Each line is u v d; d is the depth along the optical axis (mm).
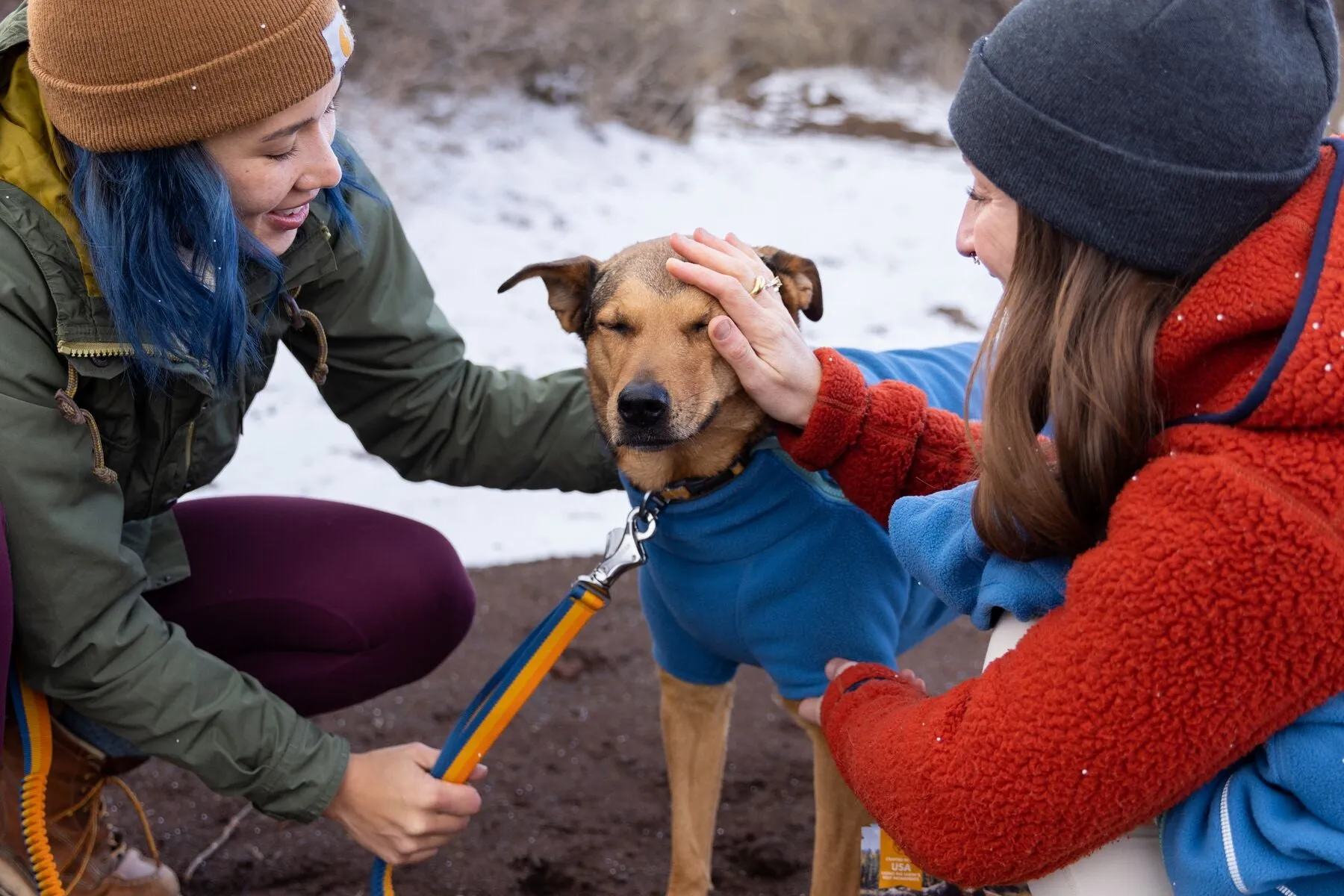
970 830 1734
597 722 3486
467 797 2270
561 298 2883
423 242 6797
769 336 2221
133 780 3186
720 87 10219
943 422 2262
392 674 2781
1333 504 1501
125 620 2207
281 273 2283
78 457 2115
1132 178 1573
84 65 1913
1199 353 1600
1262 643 1520
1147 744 1586
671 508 2453
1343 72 8094
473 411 2791
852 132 9789
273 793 2268
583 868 2906
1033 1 1688
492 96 8586
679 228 7406
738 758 3398
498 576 4180
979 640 4023
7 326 2027
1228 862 1634
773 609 2434
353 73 8055
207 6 1895
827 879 2609
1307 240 1538
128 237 2020
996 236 1830
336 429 5078
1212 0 1541
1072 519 1710
